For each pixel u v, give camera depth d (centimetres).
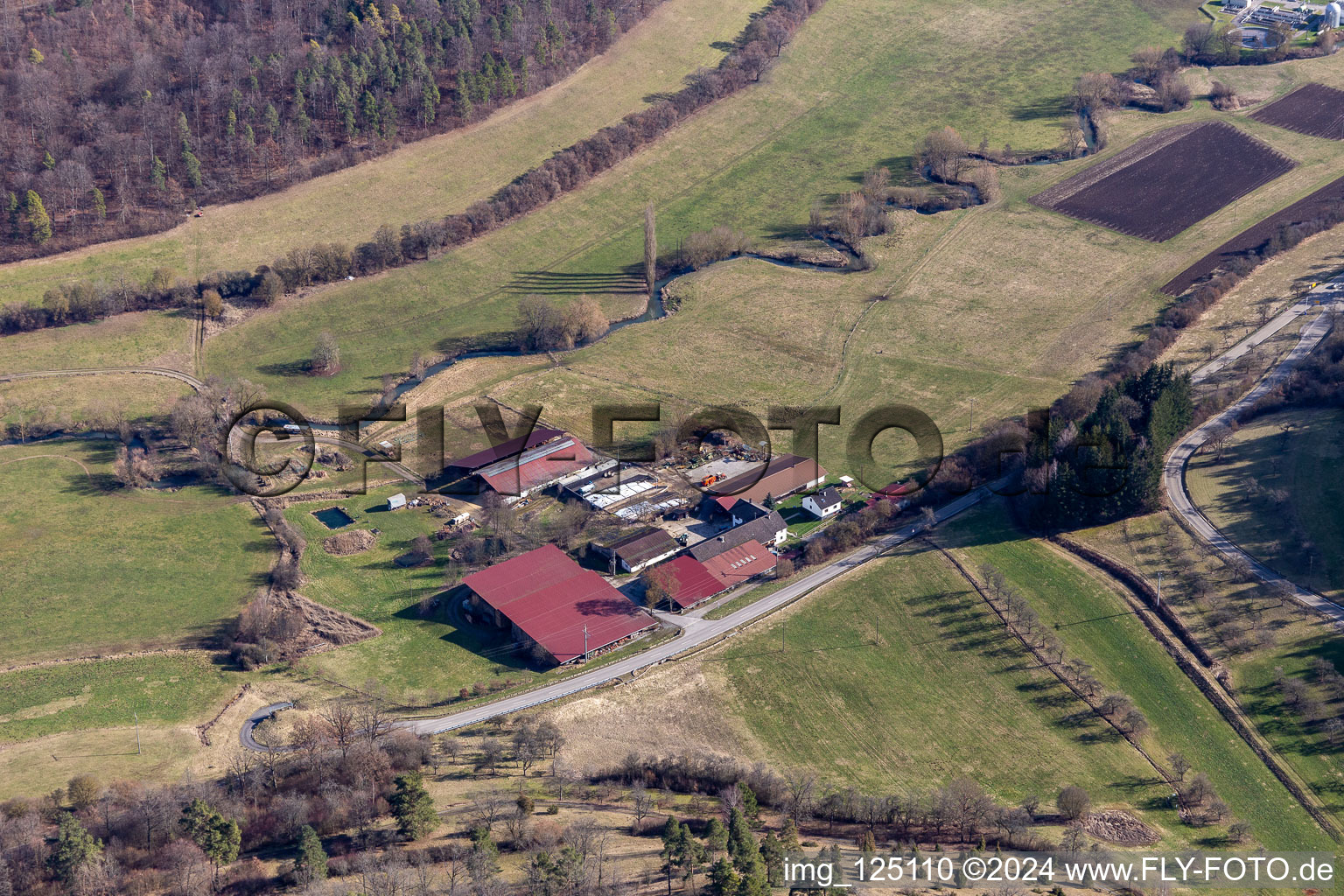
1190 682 18712
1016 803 16575
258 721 18300
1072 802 16062
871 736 17925
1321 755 17275
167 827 14962
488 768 16812
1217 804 16462
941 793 16238
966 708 18450
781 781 16512
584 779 16612
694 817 15638
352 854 14625
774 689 18850
